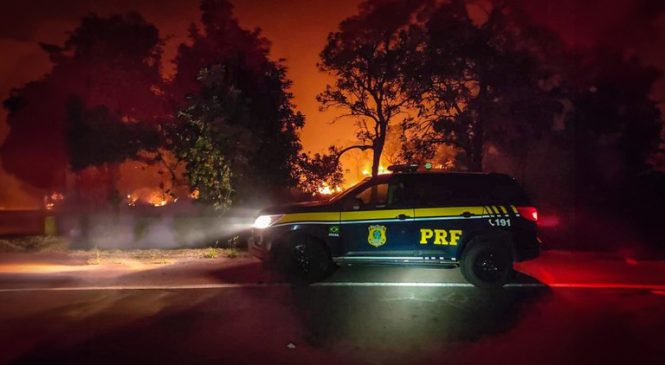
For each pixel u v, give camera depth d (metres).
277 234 9.70
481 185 9.80
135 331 7.12
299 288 9.47
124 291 9.34
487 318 7.70
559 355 6.28
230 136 14.24
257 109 15.28
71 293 9.20
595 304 8.48
